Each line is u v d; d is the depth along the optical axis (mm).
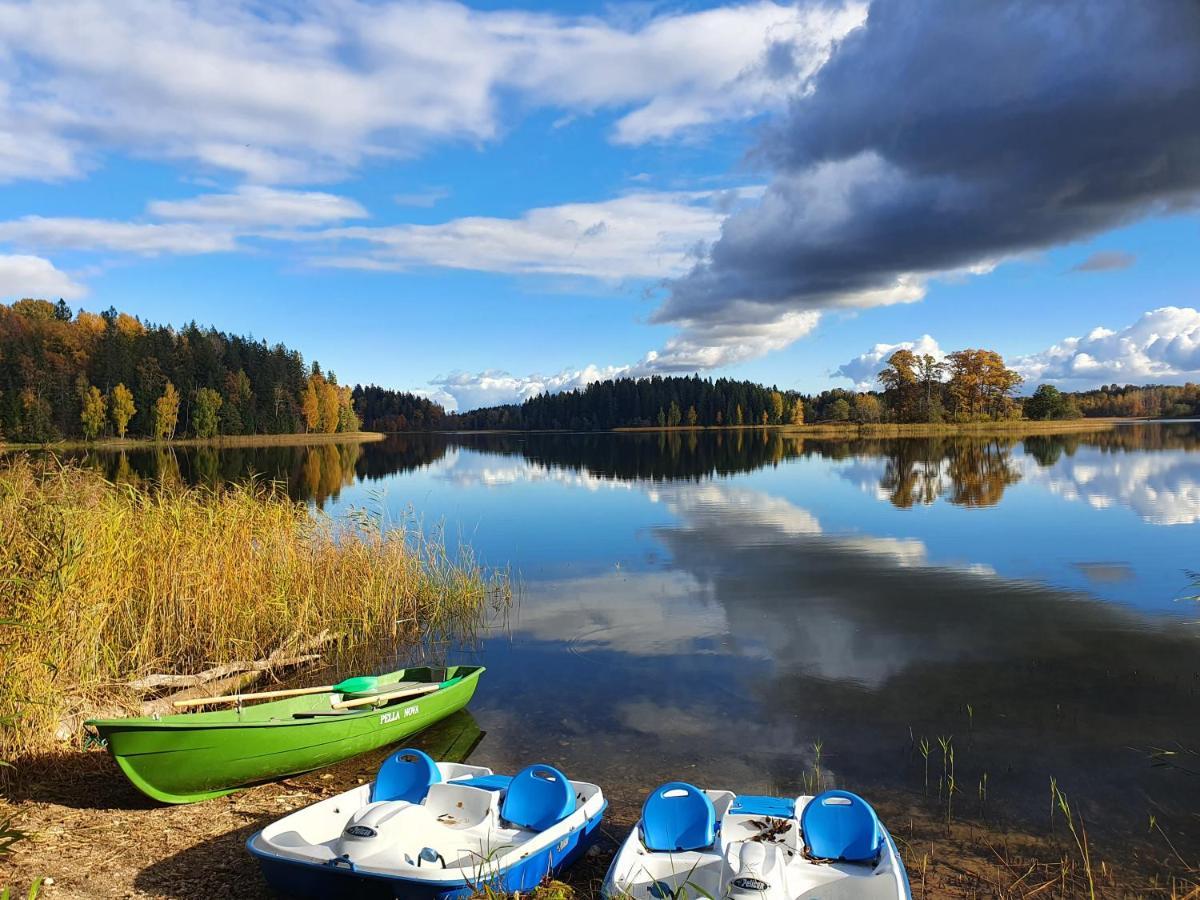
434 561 14500
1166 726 7750
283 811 6203
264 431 106750
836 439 72375
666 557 16953
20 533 8016
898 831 5844
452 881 4344
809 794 6457
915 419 93812
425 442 106125
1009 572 14695
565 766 7086
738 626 11578
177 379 95312
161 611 10055
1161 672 9297
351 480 38000
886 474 34562
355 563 12898
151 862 5270
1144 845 5629
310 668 10594
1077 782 6613
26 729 6652
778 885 4164
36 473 10539
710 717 8195
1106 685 8906
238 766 6465
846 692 8852
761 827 4980
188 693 8727
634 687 9180
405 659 10750
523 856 4707
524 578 15273
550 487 33062
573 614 12531
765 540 18719
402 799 5484
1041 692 8727
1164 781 6617
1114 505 23016
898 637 10867
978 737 7566
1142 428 88125
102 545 9398
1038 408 101875
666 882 4523
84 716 7234
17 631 7070
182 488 13461
